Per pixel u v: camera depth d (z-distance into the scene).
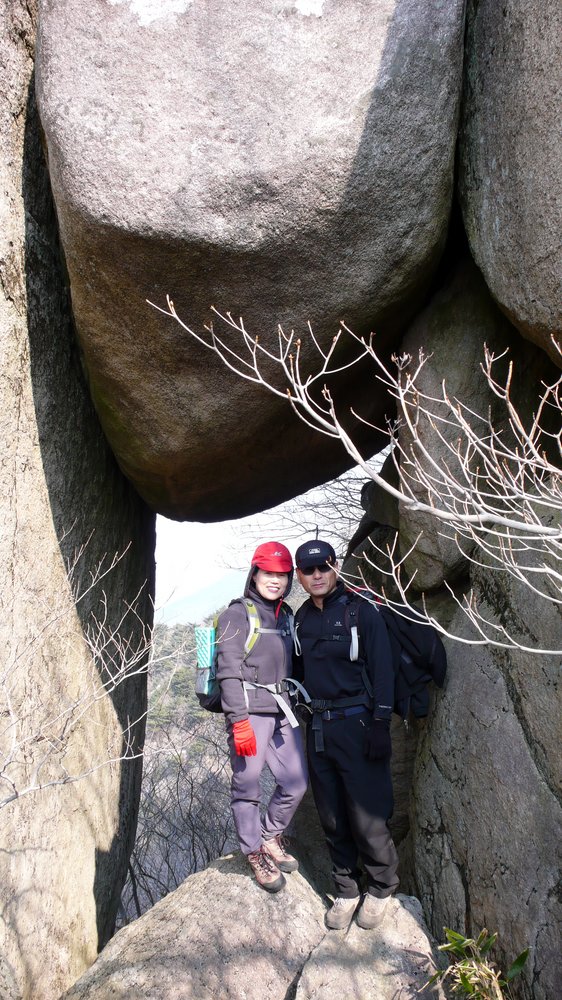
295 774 3.14
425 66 2.92
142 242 2.85
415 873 3.39
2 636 2.99
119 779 4.55
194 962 2.84
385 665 2.99
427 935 2.98
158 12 2.82
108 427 3.80
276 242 2.88
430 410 3.46
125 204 2.79
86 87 2.82
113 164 2.78
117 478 4.64
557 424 3.19
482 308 3.43
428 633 3.32
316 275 3.04
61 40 2.84
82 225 2.88
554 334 2.64
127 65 2.81
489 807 2.88
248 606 3.12
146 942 3.00
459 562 3.47
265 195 2.80
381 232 3.01
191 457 3.75
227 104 2.80
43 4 2.88
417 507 2.02
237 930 2.97
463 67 3.18
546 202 2.53
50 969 3.16
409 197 2.99
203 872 3.40
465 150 3.19
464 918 2.95
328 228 2.91
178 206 2.79
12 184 3.37
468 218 3.17
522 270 2.72
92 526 4.16
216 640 3.14
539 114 2.55
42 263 3.61
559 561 2.69
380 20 2.88
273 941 2.95
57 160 2.85
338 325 3.25
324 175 2.80
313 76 2.82
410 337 3.62
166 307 3.11
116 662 4.49
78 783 3.75
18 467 3.30
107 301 3.15
